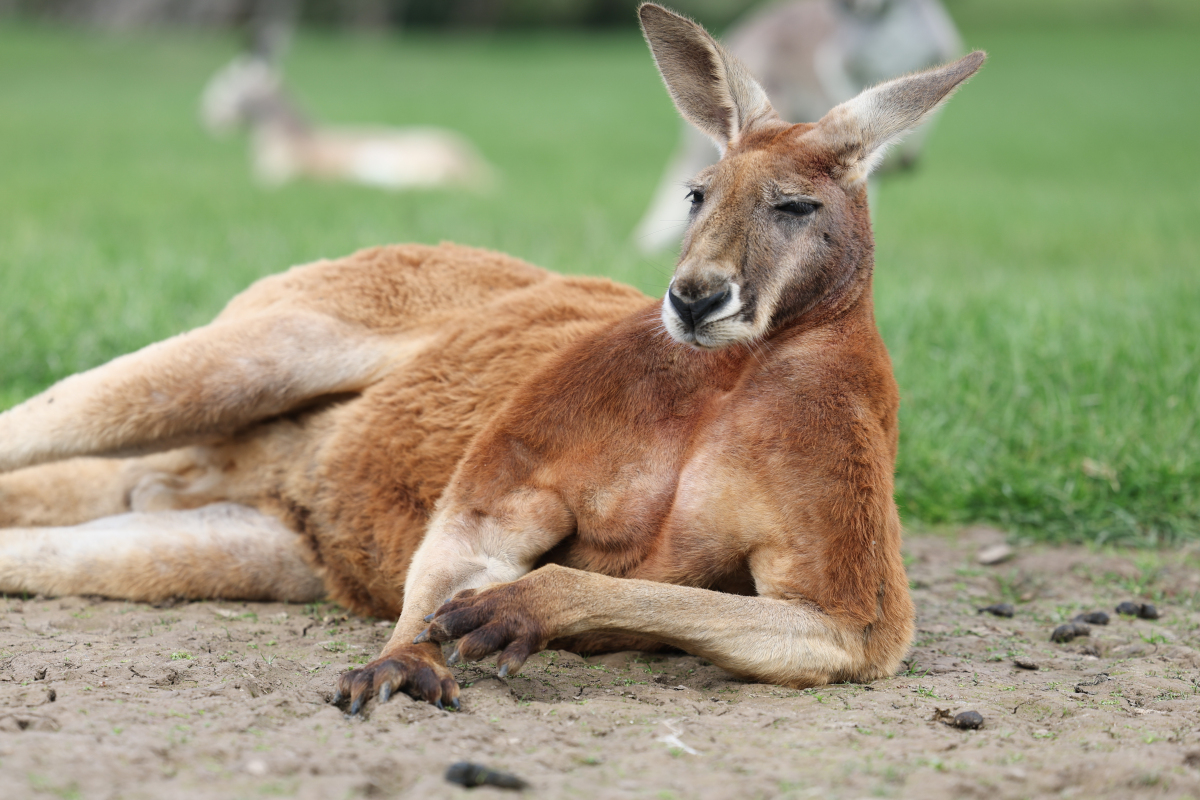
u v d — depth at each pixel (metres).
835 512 8.19
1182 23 135.38
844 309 9.04
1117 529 13.06
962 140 57.16
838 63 24.73
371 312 10.80
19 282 17.17
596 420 8.80
